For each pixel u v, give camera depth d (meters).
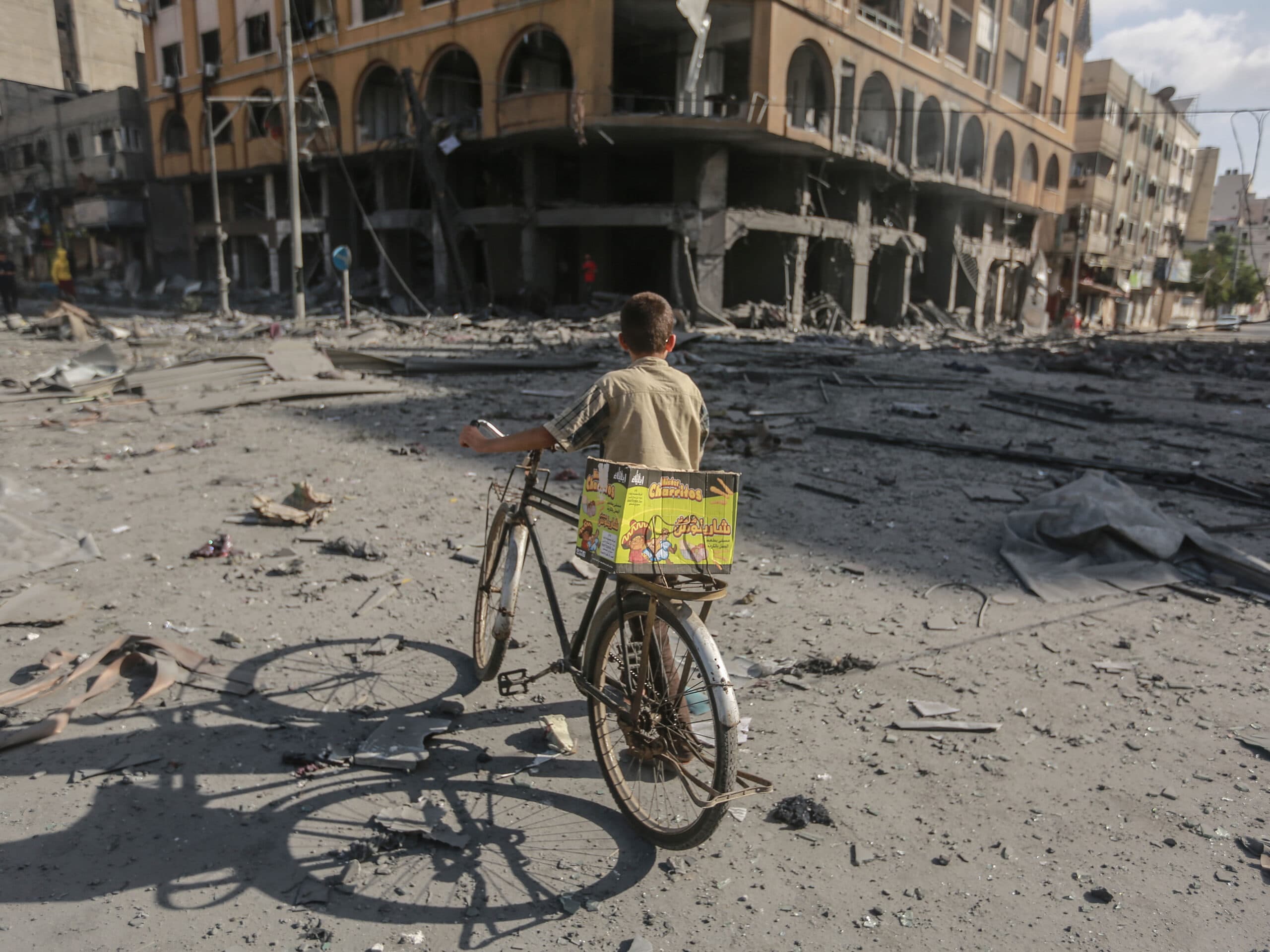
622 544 2.46
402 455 8.20
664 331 2.86
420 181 34.47
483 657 3.78
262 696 3.58
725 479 2.59
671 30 27.62
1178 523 5.66
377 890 2.46
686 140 27.88
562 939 2.29
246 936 2.26
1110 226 58.81
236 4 36.66
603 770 2.88
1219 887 2.55
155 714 3.39
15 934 2.22
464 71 31.94
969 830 2.82
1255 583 5.10
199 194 45.31
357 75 32.28
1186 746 3.35
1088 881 2.57
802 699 3.71
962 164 40.78
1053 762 3.24
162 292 44.16
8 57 52.69
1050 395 14.67
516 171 32.72
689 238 28.25
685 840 2.56
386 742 3.19
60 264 30.88
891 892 2.52
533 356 17.33
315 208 39.03
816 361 18.72
